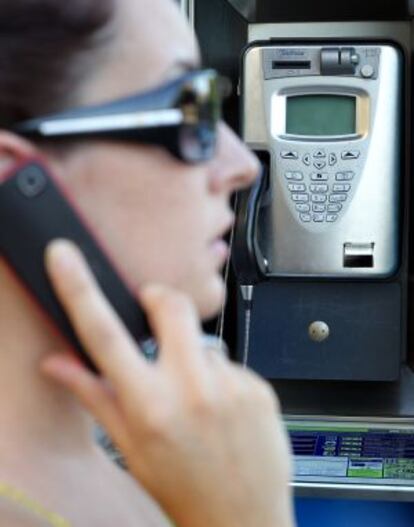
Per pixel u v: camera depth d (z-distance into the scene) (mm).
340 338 2113
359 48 2021
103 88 717
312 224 2061
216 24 2227
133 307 729
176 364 703
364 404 2057
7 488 703
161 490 701
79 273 684
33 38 688
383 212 2057
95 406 709
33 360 751
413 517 2092
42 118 695
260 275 2014
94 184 719
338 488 1974
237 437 709
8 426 752
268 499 726
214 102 776
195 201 771
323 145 2039
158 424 674
